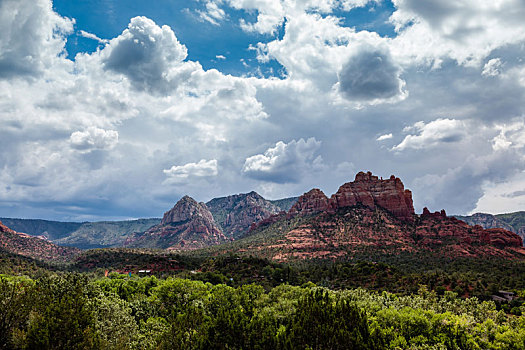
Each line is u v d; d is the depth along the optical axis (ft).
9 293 144.46
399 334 204.13
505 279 392.88
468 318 216.33
